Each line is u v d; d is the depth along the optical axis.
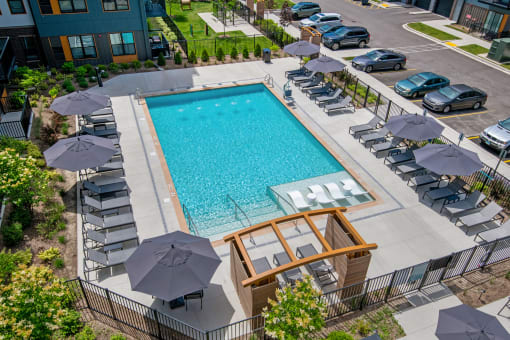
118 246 12.45
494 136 18.47
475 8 36.12
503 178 16.38
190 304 10.99
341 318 10.71
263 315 9.19
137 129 19.48
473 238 13.61
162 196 15.15
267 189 16.20
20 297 8.85
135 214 14.21
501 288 11.77
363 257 10.59
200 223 14.29
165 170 16.61
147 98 22.92
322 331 10.27
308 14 39.62
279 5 44.31
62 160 13.88
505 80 26.86
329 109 21.16
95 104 17.22
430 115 21.97
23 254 11.91
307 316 8.78
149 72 26.11
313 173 17.36
